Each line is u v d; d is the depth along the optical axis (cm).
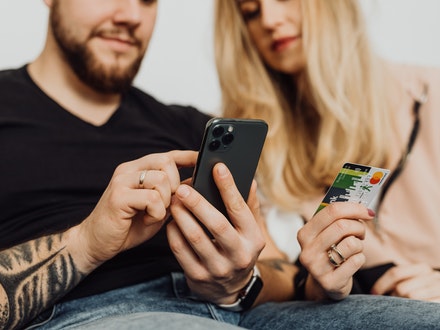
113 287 103
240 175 91
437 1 199
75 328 81
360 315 92
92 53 119
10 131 111
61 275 93
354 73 161
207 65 187
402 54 199
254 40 166
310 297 115
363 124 160
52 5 122
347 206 94
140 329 74
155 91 184
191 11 184
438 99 159
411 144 156
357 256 94
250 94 167
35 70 125
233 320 106
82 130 116
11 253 93
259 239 93
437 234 146
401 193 152
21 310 90
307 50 158
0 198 105
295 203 154
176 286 107
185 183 96
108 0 117
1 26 165
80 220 107
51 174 109
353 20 164
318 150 157
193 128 134
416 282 120
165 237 113
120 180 88
